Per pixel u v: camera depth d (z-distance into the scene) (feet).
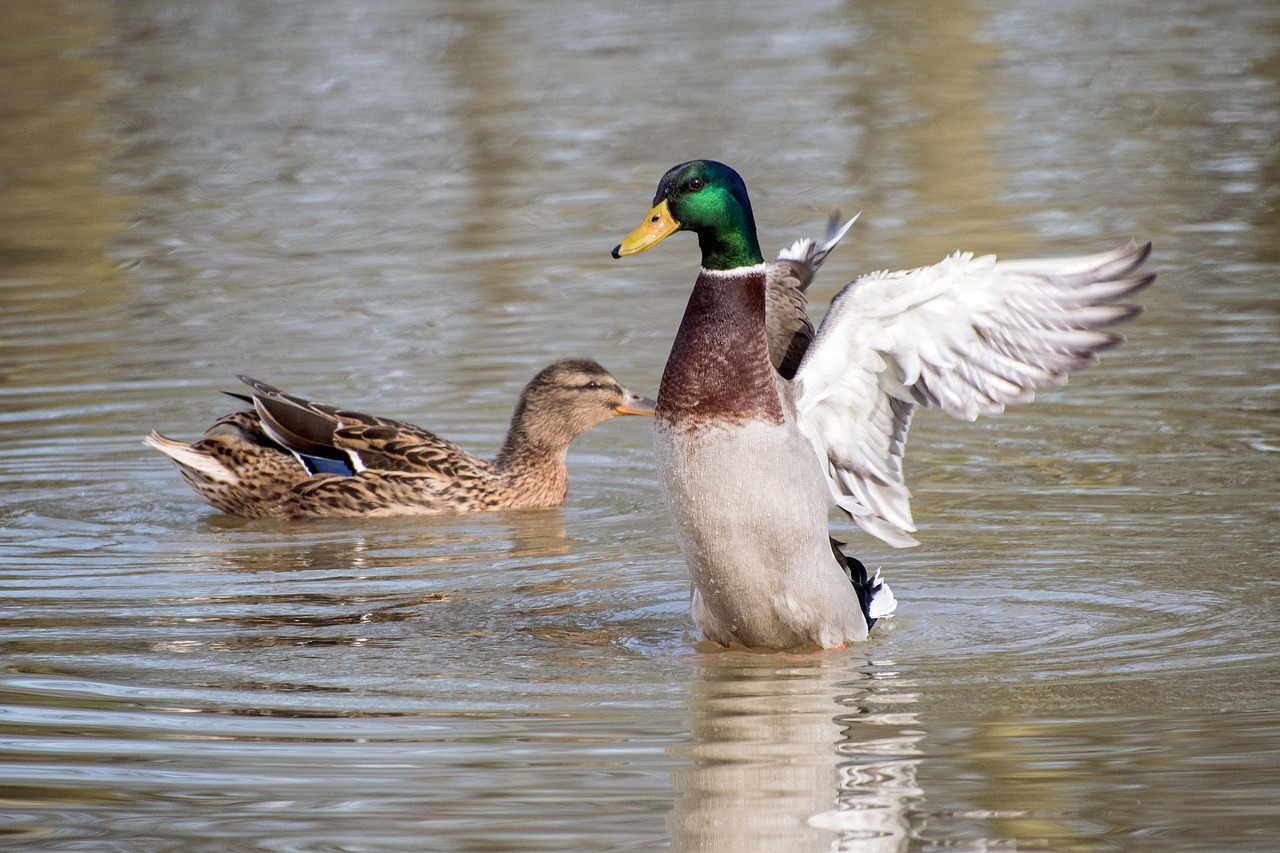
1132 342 56.95
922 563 39.32
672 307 63.21
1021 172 80.48
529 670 32.48
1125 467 46.01
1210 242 67.87
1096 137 86.33
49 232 75.20
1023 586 37.45
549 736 28.73
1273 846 24.03
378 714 30.04
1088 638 33.76
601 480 50.03
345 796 26.37
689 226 31.37
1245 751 27.40
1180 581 37.29
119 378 56.65
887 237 69.56
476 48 111.34
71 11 119.44
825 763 27.32
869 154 84.33
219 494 47.09
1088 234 69.00
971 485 45.29
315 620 36.29
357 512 46.93
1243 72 98.89
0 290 67.21
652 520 45.32
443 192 80.12
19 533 44.19
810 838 24.54
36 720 29.84
